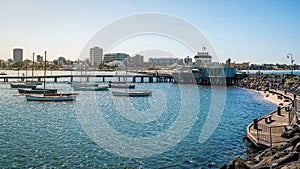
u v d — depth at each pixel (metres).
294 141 18.83
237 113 46.16
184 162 21.69
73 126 34.91
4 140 27.62
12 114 44.59
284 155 17.16
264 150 20.70
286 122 28.98
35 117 41.84
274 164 16.05
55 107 52.94
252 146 24.31
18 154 23.36
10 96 70.81
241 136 28.98
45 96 61.69
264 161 17.55
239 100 64.94
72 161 21.95
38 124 36.25
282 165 15.80
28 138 28.53
